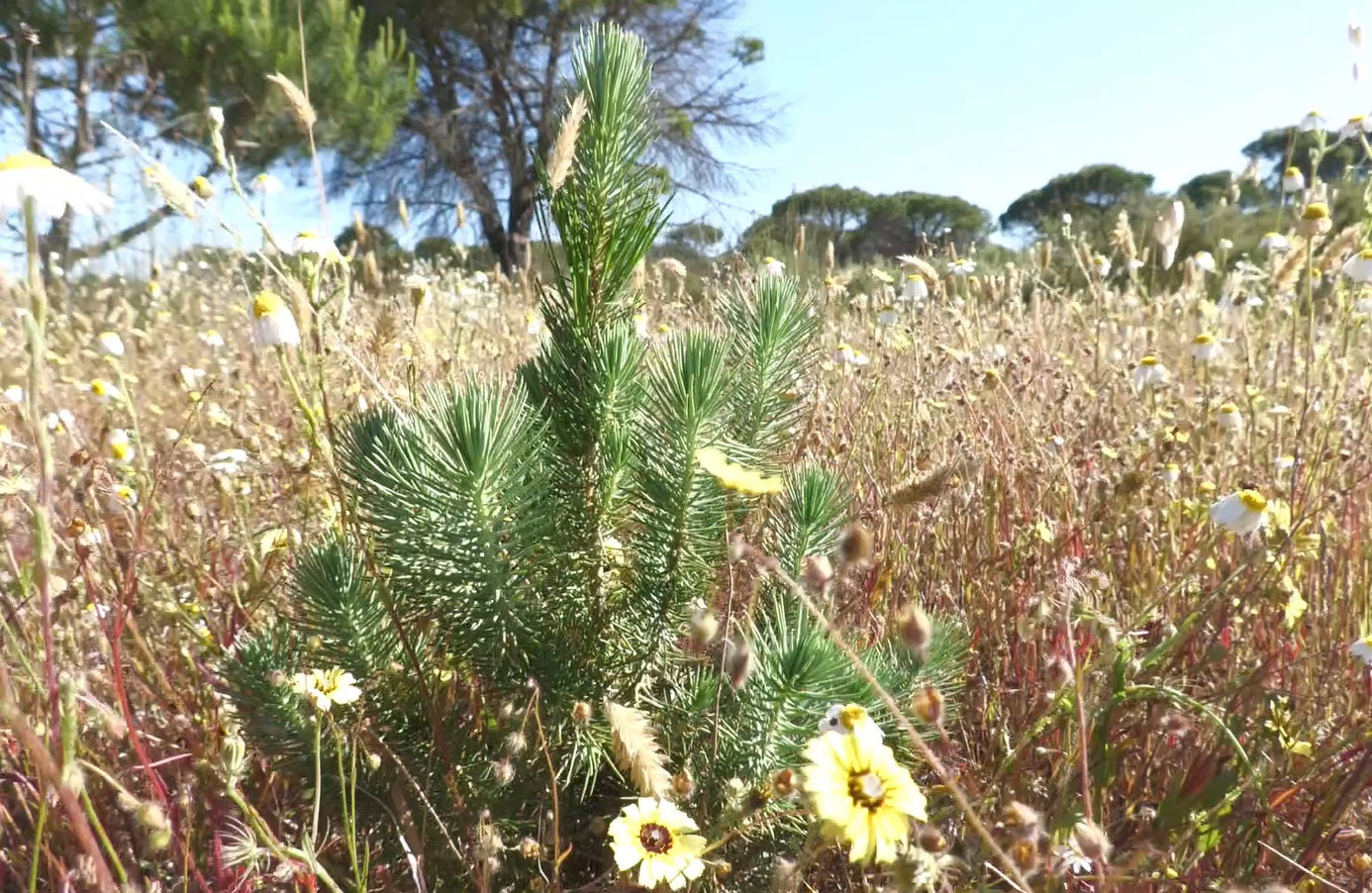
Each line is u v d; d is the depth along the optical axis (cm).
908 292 532
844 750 139
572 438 213
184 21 1278
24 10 1130
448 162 2575
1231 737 182
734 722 204
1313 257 368
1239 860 193
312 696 185
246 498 318
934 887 157
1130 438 373
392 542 194
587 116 207
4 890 175
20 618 219
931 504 314
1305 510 285
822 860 204
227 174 224
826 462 338
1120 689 192
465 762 199
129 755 221
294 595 207
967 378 439
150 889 171
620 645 214
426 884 194
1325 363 385
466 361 399
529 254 480
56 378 412
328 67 1513
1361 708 241
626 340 208
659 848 161
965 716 254
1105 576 257
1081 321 636
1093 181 2641
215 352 532
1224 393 415
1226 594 242
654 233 215
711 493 208
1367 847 204
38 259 125
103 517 268
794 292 247
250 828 172
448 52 2536
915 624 140
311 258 246
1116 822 205
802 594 141
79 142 1094
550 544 208
